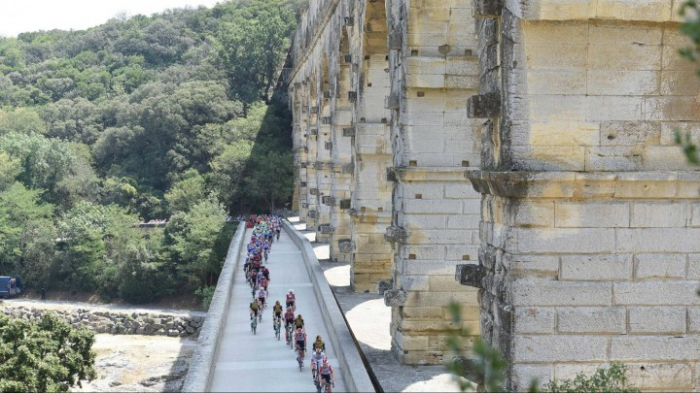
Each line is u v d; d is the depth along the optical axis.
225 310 33.72
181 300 69.06
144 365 46.75
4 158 80.94
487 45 13.99
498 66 13.45
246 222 76.31
